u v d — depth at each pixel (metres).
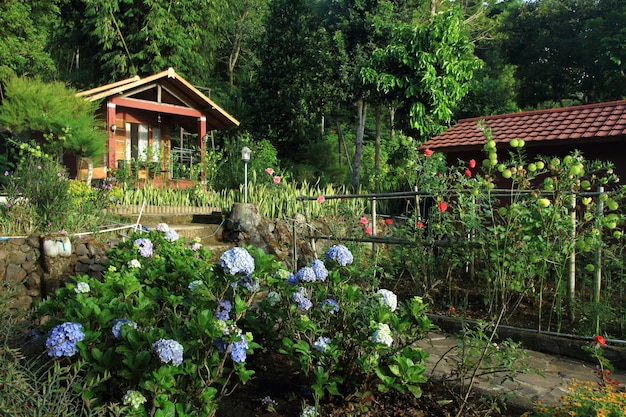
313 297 3.78
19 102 10.46
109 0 20.52
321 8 19.56
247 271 2.94
